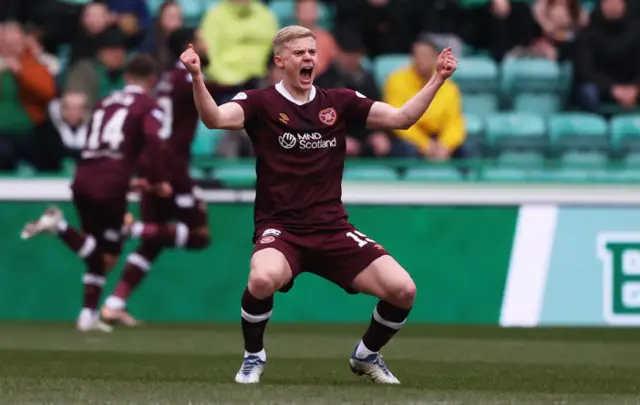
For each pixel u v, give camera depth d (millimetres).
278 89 18844
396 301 18266
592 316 35594
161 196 32188
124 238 32531
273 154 18656
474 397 16781
